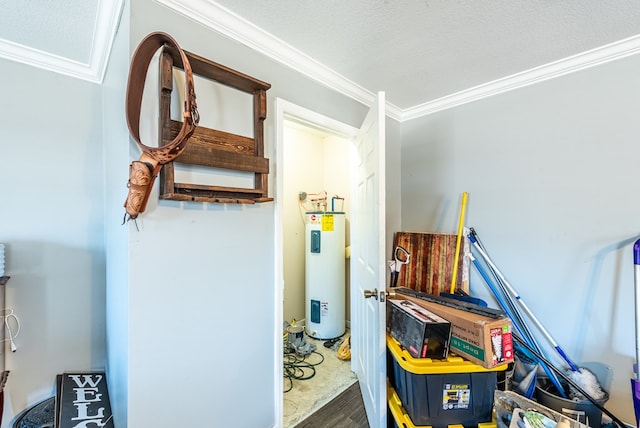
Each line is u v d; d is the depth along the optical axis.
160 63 1.13
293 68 1.73
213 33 1.35
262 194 1.48
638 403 1.33
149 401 1.16
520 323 1.92
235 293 1.45
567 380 1.54
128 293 1.10
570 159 1.80
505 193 2.07
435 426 1.41
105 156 1.79
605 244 1.68
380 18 1.41
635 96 1.59
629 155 1.61
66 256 1.78
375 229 1.61
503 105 2.08
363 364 2.02
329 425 1.77
